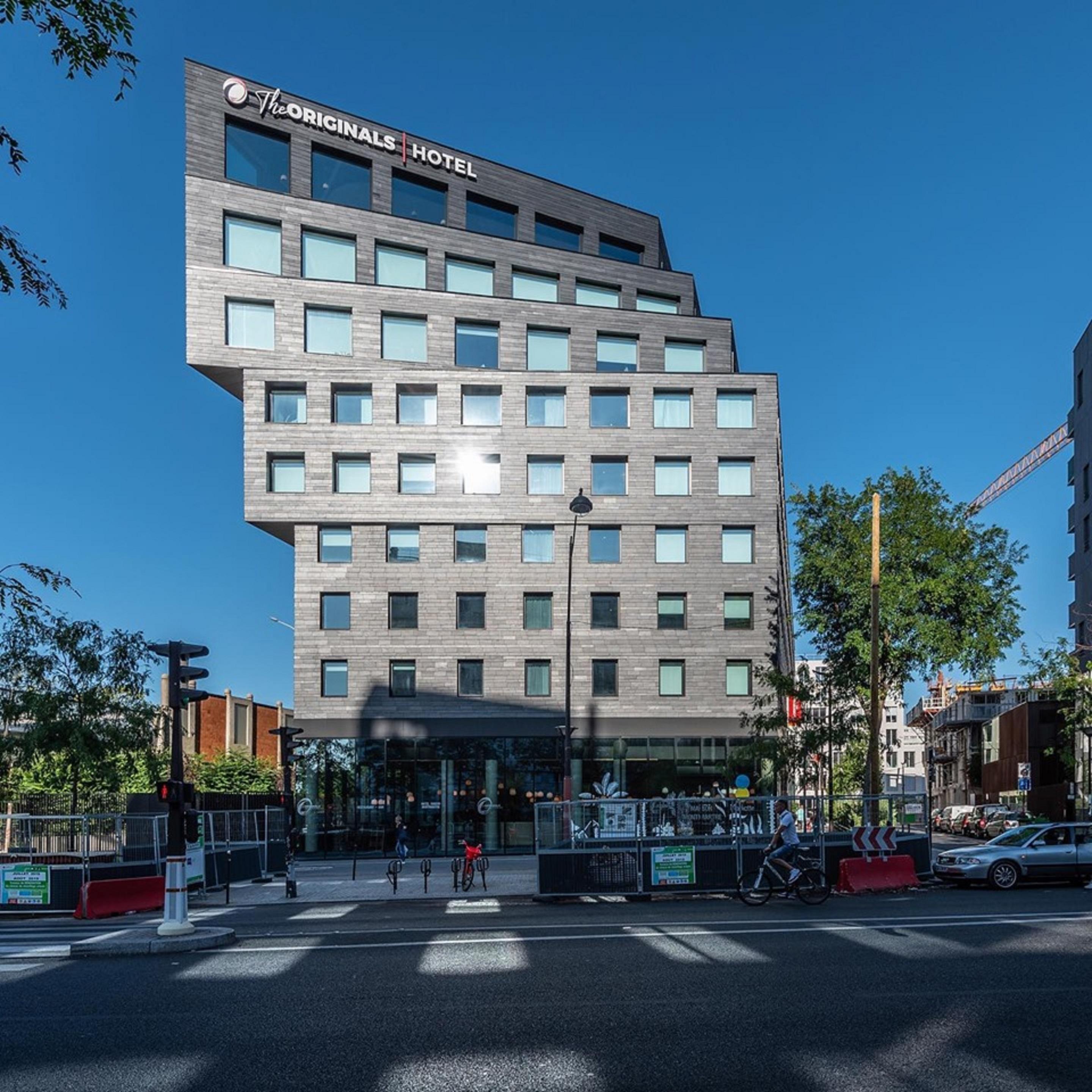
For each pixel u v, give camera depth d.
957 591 36.03
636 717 41.06
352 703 40.38
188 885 22.98
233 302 41.09
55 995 10.72
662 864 20.91
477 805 40.31
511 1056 7.68
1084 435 49.25
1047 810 58.47
